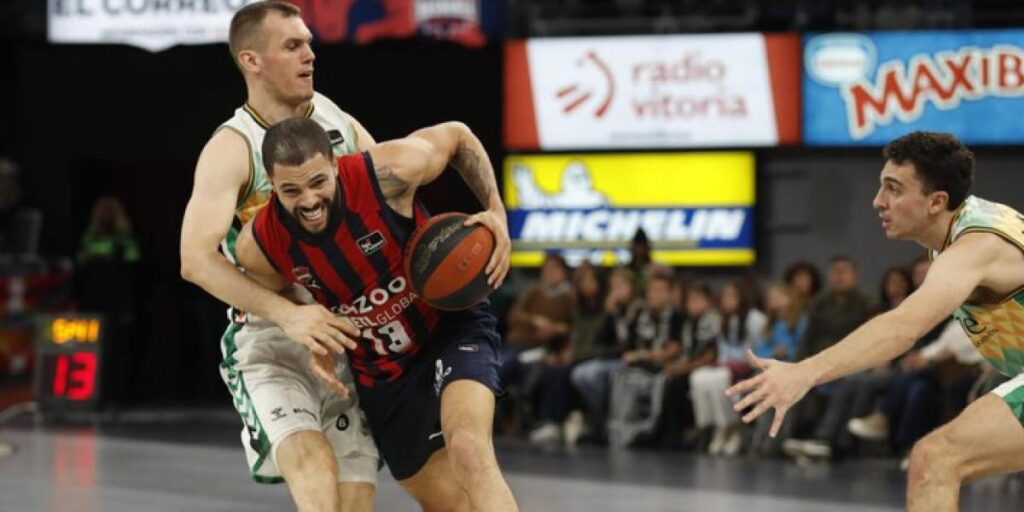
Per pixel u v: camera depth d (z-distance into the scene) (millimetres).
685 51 14180
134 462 10789
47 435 12539
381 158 4996
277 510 8656
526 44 14484
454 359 5195
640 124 14312
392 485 9797
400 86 14820
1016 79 13547
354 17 14938
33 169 15992
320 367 4949
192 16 15266
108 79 15391
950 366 11172
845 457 11711
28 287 16328
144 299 15789
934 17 14484
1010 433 4781
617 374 12414
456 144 5277
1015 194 13922
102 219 15281
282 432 5191
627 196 14469
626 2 15391
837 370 4527
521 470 10727
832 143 13930
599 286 12875
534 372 12906
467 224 5031
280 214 4934
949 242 5039
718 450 11906
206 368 16000
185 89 15156
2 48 16594
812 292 12094
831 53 13891
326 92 14906
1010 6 14844
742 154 14281
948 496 4762
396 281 5102
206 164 5086
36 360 13750
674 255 14461
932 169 4949
